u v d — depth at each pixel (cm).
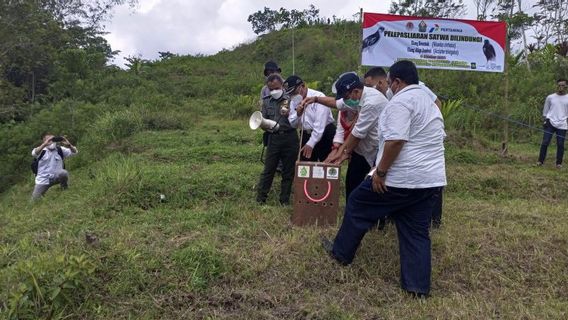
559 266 418
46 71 2050
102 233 453
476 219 540
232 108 1531
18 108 1680
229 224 496
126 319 325
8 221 541
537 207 606
